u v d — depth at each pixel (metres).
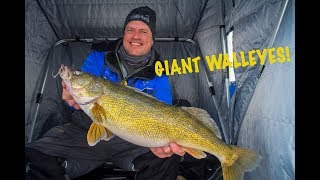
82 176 1.02
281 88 0.81
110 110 0.77
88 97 0.77
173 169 0.90
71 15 1.37
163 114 0.77
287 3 0.79
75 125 0.99
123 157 0.94
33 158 0.89
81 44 1.45
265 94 0.92
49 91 1.36
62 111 1.36
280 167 0.83
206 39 1.38
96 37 1.45
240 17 1.11
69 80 0.77
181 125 0.77
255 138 0.99
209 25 1.34
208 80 1.36
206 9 1.34
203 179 1.01
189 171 1.02
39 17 1.30
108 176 1.02
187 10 1.37
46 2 1.31
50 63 1.39
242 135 1.11
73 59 1.43
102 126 0.79
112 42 1.16
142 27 1.08
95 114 0.77
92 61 1.12
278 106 0.83
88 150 0.95
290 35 0.77
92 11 1.37
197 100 1.42
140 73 1.07
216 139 0.77
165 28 1.44
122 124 0.77
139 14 1.08
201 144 0.77
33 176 0.88
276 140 0.85
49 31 1.41
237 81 1.16
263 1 0.92
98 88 0.77
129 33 1.08
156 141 0.78
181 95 1.41
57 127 0.99
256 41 0.98
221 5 1.25
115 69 1.09
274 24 0.85
